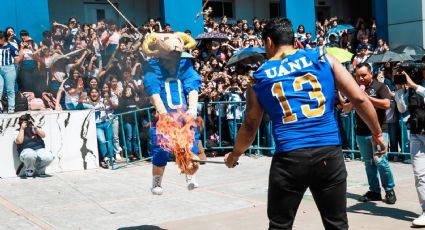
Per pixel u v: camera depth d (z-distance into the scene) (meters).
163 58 5.73
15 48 10.16
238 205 7.09
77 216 6.70
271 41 3.93
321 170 3.69
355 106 3.79
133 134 10.62
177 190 8.02
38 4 12.74
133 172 9.49
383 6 17.80
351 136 10.27
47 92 10.80
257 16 18.34
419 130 5.90
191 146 5.35
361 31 16.27
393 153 9.70
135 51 11.30
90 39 11.87
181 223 6.31
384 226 6.04
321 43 14.83
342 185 3.76
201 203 7.24
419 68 6.09
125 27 12.58
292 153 3.68
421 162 5.96
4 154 8.98
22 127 8.94
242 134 4.01
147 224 6.31
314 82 3.72
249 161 10.41
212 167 9.83
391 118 9.91
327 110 3.74
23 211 6.93
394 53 12.80
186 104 5.85
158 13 16.27
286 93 3.71
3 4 12.33
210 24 14.77
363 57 14.09
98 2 15.41
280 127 3.76
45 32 11.81
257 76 3.82
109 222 6.42
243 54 12.17
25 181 8.73
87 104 10.20
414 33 17.03
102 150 10.08
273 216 3.84
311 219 6.34
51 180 8.80
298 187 3.76
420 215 6.22
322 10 20.03
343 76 3.77
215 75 11.54
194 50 12.59
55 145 9.49
